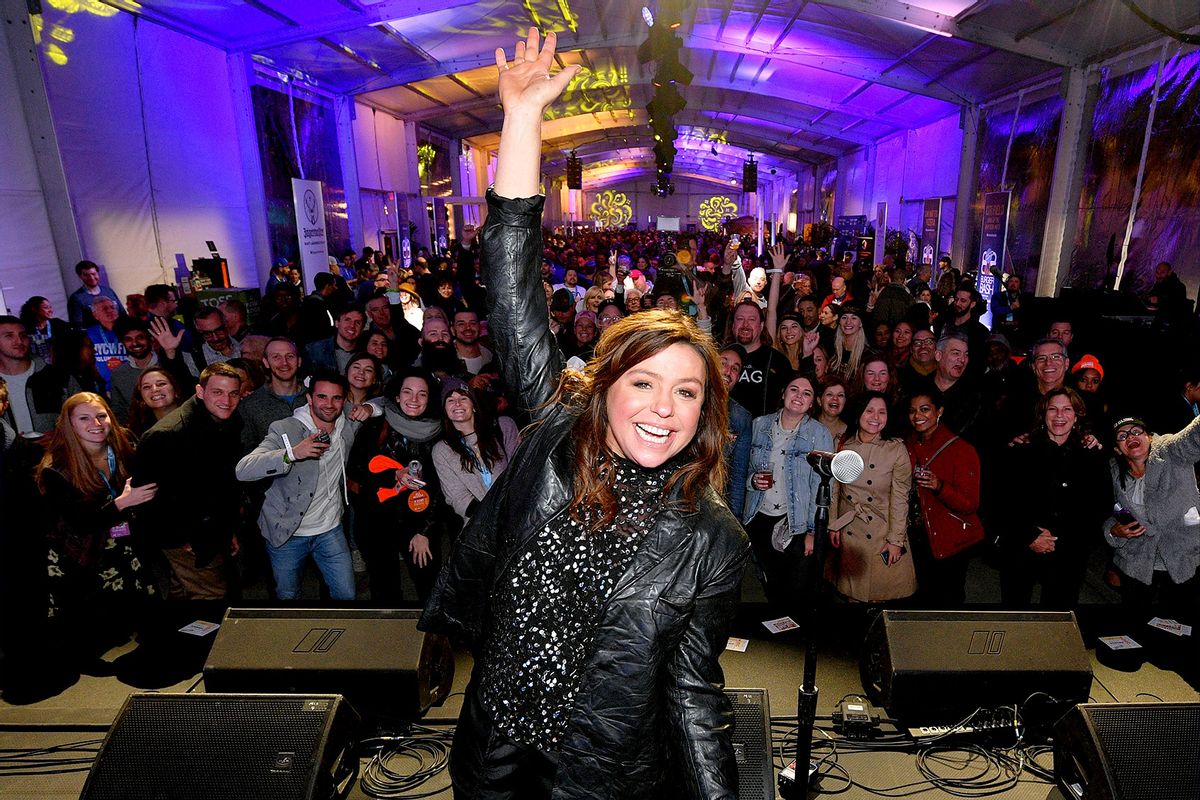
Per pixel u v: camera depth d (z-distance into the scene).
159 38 8.91
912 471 3.46
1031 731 2.54
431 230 20.58
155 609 3.35
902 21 10.38
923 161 17.03
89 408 2.99
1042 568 3.33
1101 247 9.72
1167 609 3.46
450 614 1.30
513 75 1.25
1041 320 8.27
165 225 8.98
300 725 1.96
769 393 4.50
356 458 3.33
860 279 12.09
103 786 1.88
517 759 1.19
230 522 3.41
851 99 17.30
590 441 1.16
